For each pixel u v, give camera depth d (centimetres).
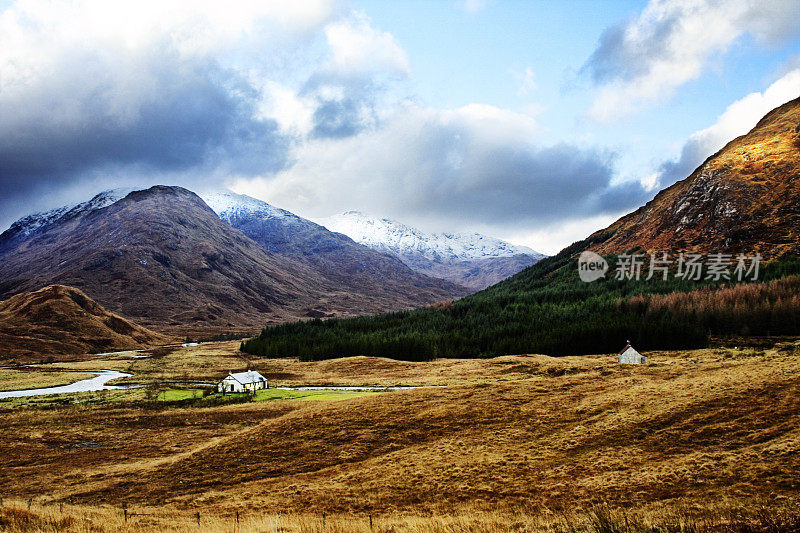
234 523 3334
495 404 5691
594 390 5803
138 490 4647
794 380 4581
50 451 6431
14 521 3047
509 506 3425
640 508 3045
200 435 6981
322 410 6284
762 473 3219
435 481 4000
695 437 3994
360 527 3002
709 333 13650
